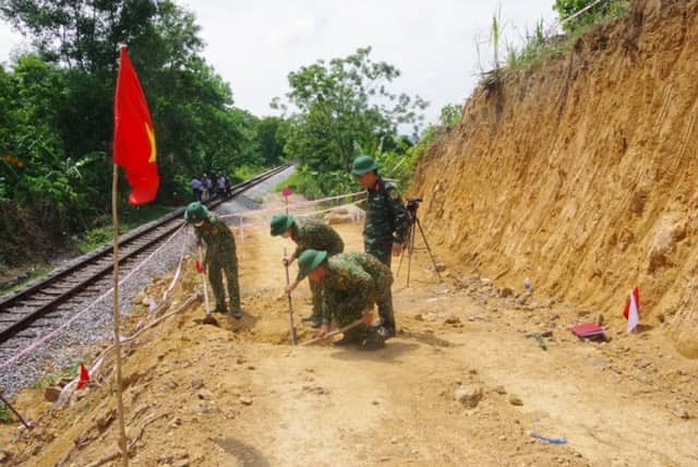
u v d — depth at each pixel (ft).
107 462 14.08
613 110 25.88
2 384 26.02
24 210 60.70
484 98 43.57
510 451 12.73
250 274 37.11
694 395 15.15
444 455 12.67
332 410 14.96
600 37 28.99
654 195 21.71
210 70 142.20
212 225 25.04
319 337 20.34
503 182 35.78
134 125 11.47
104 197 85.97
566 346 19.48
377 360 18.60
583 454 12.64
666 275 19.66
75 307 36.60
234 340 21.84
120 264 49.03
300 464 12.51
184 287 37.17
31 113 85.40
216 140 131.64
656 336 18.70
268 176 193.16
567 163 28.48
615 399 15.28
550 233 27.71
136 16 95.61
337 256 20.16
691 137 20.92
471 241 37.40
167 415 15.20
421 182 58.34
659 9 24.11
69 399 23.80
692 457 12.50
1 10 91.81
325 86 86.69
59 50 96.07
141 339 28.40
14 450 20.84
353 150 88.99
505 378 16.88
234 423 14.42
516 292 27.27
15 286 48.11
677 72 22.35
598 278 22.93
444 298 27.99
